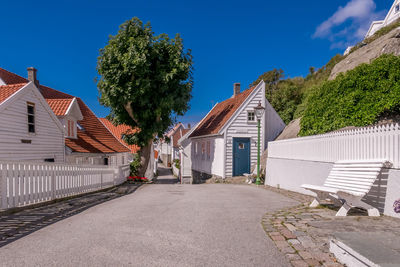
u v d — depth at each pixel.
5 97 11.41
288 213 6.39
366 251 3.06
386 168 5.91
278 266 3.45
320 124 11.53
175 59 18.44
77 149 17.14
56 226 5.26
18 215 6.20
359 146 7.03
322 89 12.52
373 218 5.61
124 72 17.56
